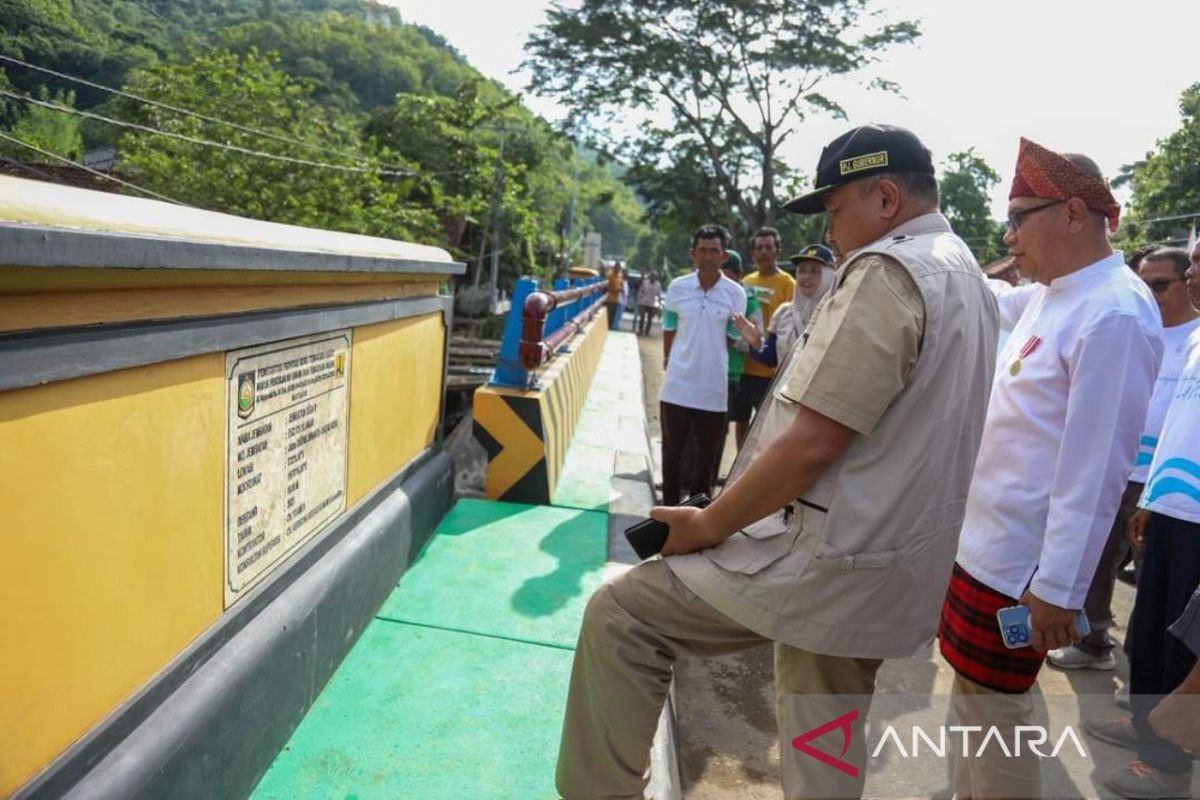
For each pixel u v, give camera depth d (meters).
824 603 1.60
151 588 1.82
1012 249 2.33
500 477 4.86
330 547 2.92
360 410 3.17
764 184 30.98
